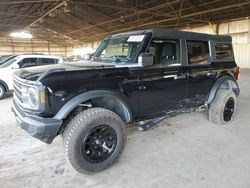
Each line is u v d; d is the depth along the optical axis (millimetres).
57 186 2475
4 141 3693
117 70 2861
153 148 3398
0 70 7312
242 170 2738
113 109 3119
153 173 2717
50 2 15945
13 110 3154
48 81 2404
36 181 2566
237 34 17500
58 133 2850
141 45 3137
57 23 25094
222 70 4328
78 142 2547
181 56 3574
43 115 2465
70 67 2904
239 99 6742
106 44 3869
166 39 3387
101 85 2719
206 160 3002
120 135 2875
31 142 3658
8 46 36344
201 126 4352
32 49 38219
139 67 3055
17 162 3002
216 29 18734
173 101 3572
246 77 11766
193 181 2533
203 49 3994
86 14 20125
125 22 21328
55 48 40000
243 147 3387
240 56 17469
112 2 15758
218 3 14289
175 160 3021
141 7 16422
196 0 14453
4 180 2580
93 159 2697
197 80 3846
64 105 2506
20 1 13312
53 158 3117
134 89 3021
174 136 3865
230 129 4172
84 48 37344
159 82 3285
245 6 14375
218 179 2562
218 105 4281
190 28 21156
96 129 2686
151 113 3365
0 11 17594
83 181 2572
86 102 2859
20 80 2723
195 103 3998
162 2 14867
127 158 3094
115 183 2527
